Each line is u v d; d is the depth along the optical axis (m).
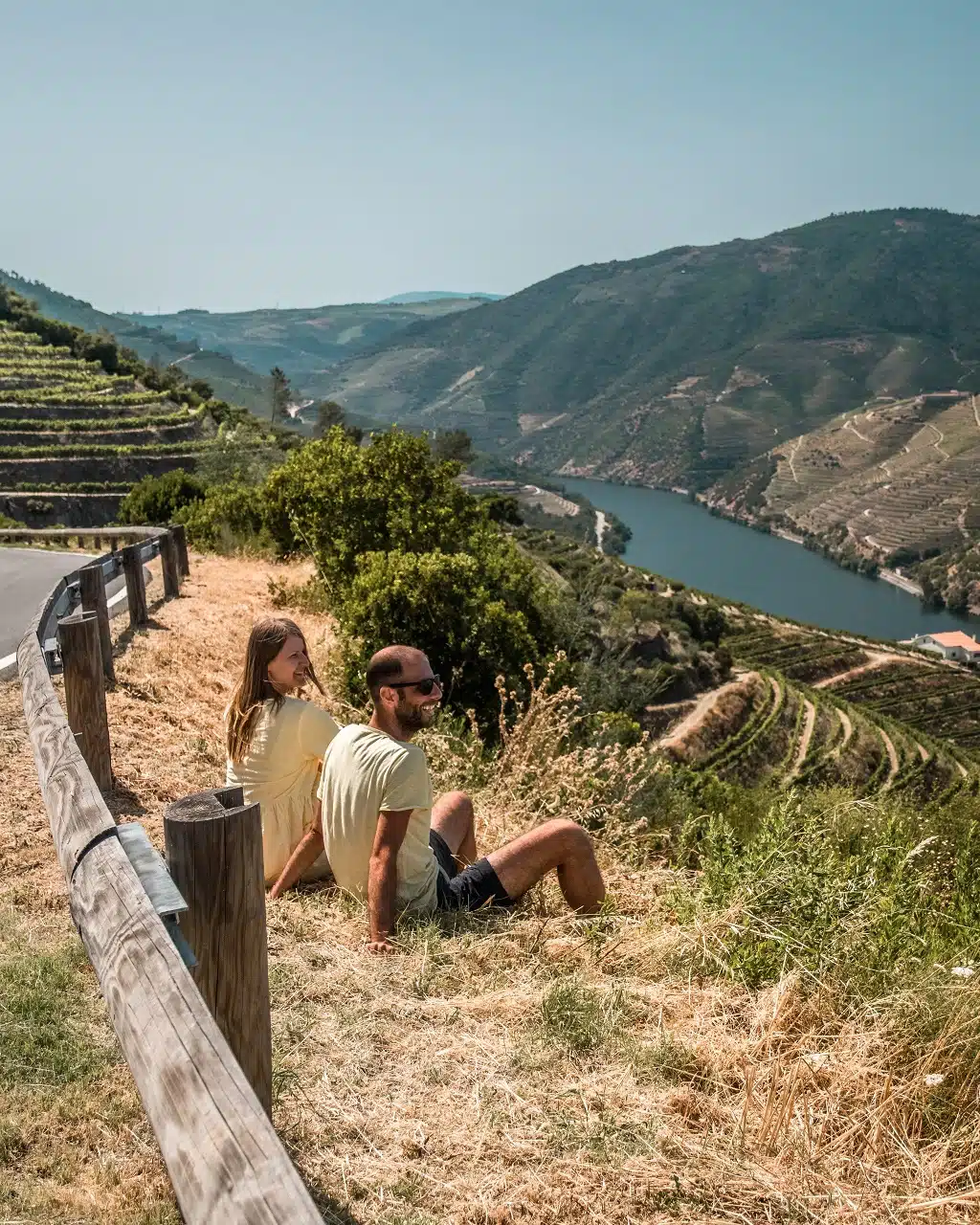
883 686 124.94
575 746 8.09
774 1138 2.69
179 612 11.07
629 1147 2.57
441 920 3.92
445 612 10.06
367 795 3.84
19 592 12.80
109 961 2.03
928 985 3.40
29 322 141.88
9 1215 2.14
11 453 92.25
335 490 14.24
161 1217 2.17
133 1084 2.67
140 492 26.45
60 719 4.11
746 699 77.94
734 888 4.17
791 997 3.42
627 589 82.81
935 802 7.28
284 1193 1.37
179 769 6.06
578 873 4.26
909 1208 2.48
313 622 12.27
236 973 2.35
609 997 3.29
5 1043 2.78
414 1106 2.68
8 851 4.44
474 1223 2.29
